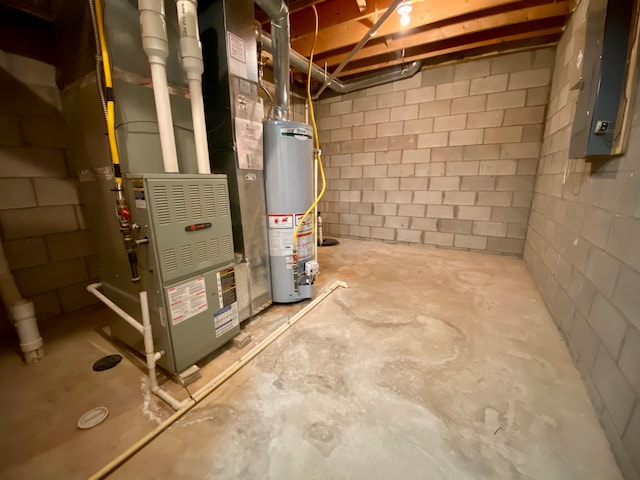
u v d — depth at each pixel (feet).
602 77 3.87
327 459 3.21
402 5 7.27
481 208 11.39
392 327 6.01
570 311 5.32
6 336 5.98
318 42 9.41
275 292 6.95
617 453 3.16
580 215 5.34
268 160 6.30
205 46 5.35
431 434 3.50
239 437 3.51
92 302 7.36
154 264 4.03
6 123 5.79
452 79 10.98
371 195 13.75
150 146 4.56
